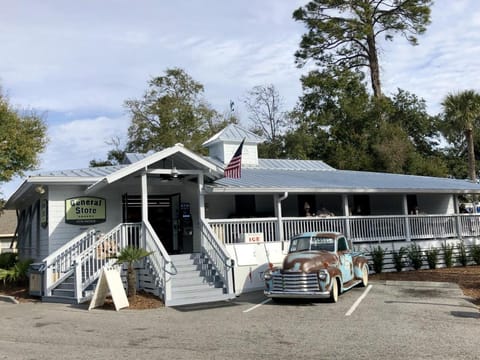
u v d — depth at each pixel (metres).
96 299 13.66
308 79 50.06
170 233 20.00
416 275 19.61
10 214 42.75
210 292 15.19
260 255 18.17
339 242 15.53
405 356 7.89
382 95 49.47
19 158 31.08
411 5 46.19
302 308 13.05
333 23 47.59
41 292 15.98
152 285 15.35
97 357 8.23
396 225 22.48
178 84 52.78
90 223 18.36
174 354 8.34
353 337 9.36
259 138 27.00
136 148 51.50
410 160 45.56
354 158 45.88
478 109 35.19
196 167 17.58
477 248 23.73
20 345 9.27
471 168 35.50
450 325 10.33
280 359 7.89
